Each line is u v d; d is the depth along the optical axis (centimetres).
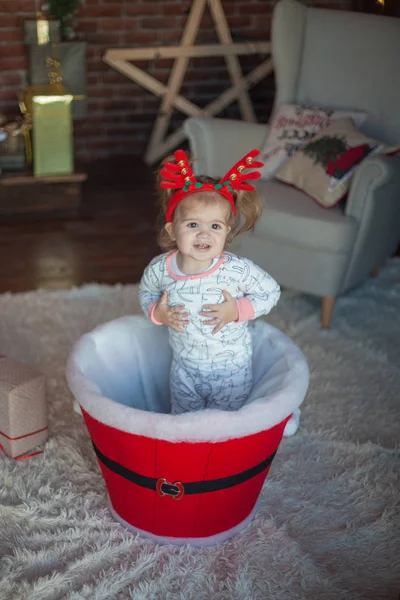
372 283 293
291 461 187
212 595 146
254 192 158
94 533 160
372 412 210
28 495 170
